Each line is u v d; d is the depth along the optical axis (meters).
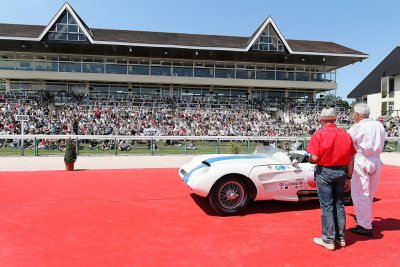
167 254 3.71
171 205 5.87
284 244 4.06
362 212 4.44
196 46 32.69
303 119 30.61
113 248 3.86
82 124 22.12
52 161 11.95
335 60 37.09
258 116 29.50
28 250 3.78
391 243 4.15
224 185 5.28
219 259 3.59
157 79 35.12
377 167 4.39
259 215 5.31
